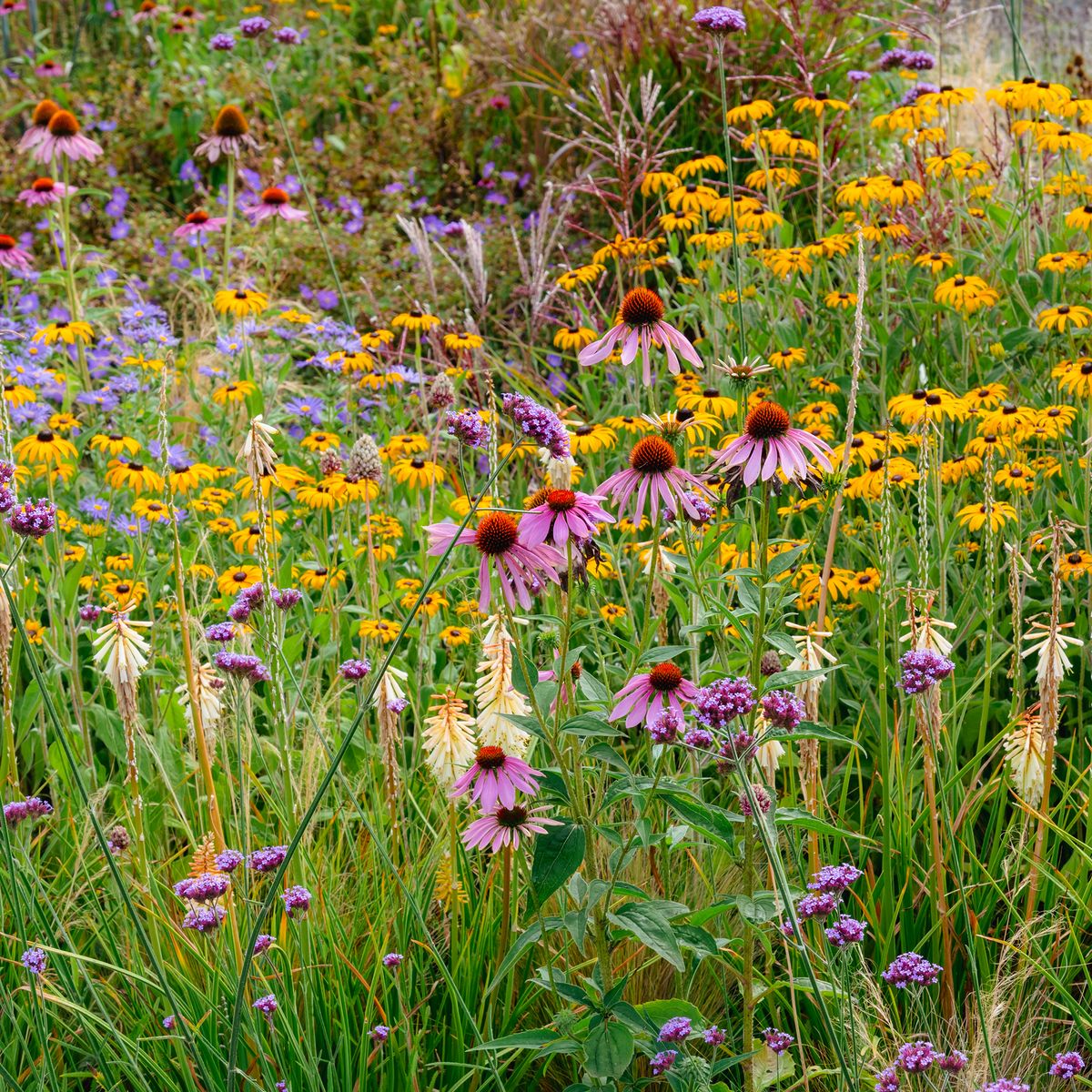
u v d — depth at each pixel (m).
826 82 7.34
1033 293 5.02
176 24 9.18
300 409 5.40
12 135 8.95
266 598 2.92
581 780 2.53
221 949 2.59
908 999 2.68
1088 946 2.95
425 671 3.87
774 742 2.77
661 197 5.88
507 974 2.65
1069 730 3.65
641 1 7.50
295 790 3.05
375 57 9.62
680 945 2.24
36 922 2.48
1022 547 3.79
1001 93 5.36
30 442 4.27
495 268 7.11
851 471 4.18
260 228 7.65
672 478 2.46
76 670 3.48
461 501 4.12
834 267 5.86
